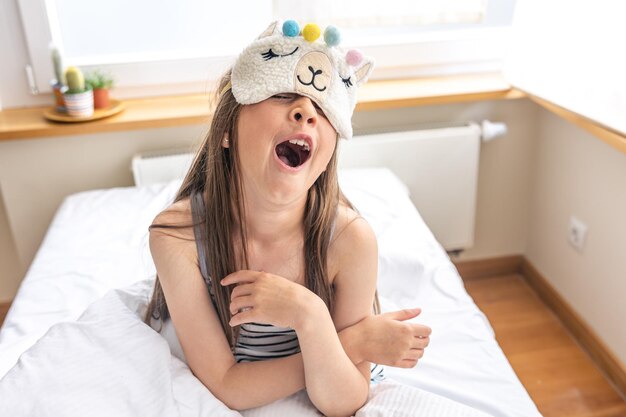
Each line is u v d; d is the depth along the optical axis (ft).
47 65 6.35
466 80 7.04
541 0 6.00
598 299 6.29
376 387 3.54
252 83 2.92
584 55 5.49
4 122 6.17
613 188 5.83
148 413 3.07
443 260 5.02
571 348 6.55
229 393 3.31
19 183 6.36
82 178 6.48
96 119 6.15
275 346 3.53
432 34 6.97
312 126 2.91
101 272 4.82
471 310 4.53
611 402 5.84
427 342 3.43
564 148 6.57
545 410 5.75
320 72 2.96
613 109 5.22
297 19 6.38
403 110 6.76
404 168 6.70
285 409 3.39
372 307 3.89
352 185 5.96
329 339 3.13
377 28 6.81
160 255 3.27
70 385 3.06
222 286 3.36
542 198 7.16
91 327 3.38
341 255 3.39
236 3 6.46
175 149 6.48
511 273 7.75
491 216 7.48
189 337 3.33
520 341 6.66
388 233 5.21
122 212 5.64
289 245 3.39
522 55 6.41
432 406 3.25
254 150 2.91
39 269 4.86
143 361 3.28
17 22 6.20
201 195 3.42
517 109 6.96
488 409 3.65
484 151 7.11
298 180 2.92
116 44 6.48
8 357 3.68
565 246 6.80
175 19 6.44
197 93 6.82
